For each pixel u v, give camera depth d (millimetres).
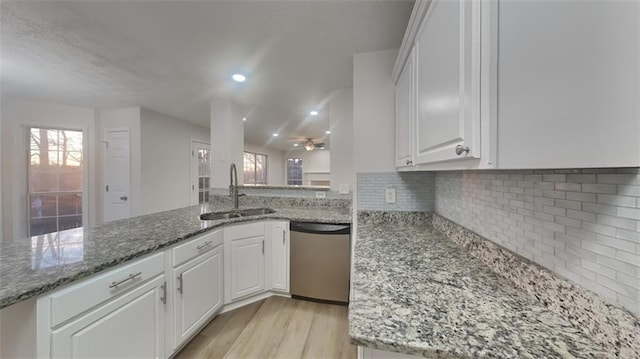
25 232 3275
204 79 2457
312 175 8977
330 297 2176
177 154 4293
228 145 3111
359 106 1957
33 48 1878
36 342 872
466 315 649
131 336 1210
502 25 539
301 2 1382
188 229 1694
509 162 529
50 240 1409
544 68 470
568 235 637
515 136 518
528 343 536
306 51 1918
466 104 625
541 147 477
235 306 2139
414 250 1228
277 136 5977
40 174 3377
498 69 546
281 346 1684
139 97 3074
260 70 2242
